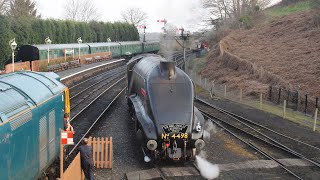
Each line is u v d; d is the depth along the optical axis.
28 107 10.07
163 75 15.03
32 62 37.56
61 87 14.22
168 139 13.56
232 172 13.55
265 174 13.43
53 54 47.62
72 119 20.84
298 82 29.19
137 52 78.31
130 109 21.02
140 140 14.46
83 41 69.94
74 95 29.53
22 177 9.46
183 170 13.58
